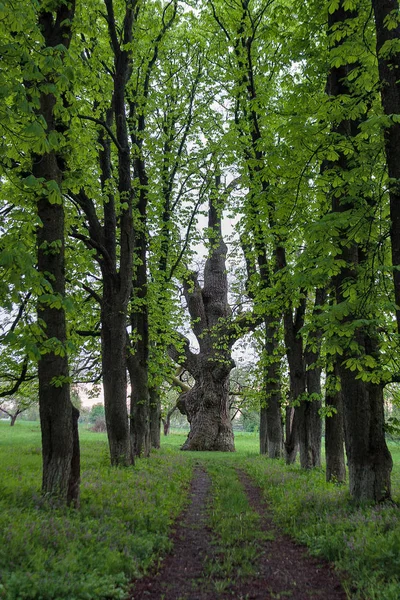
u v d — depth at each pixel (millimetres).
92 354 21188
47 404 7664
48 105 8047
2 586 4113
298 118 8000
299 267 9211
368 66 8164
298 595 5199
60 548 5445
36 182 6250
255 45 15039
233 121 18719
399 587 4742
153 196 17844
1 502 6793
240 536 7492
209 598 5098
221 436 31734
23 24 6609
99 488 9148
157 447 25359
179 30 19500
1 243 5848
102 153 14383
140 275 17297
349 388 8875
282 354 19297
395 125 7043
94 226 13461
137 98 16344
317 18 10492
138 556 6090
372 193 8469
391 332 8234
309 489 11055
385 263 9023
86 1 12102
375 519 6988
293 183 9289
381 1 7223
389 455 8633
